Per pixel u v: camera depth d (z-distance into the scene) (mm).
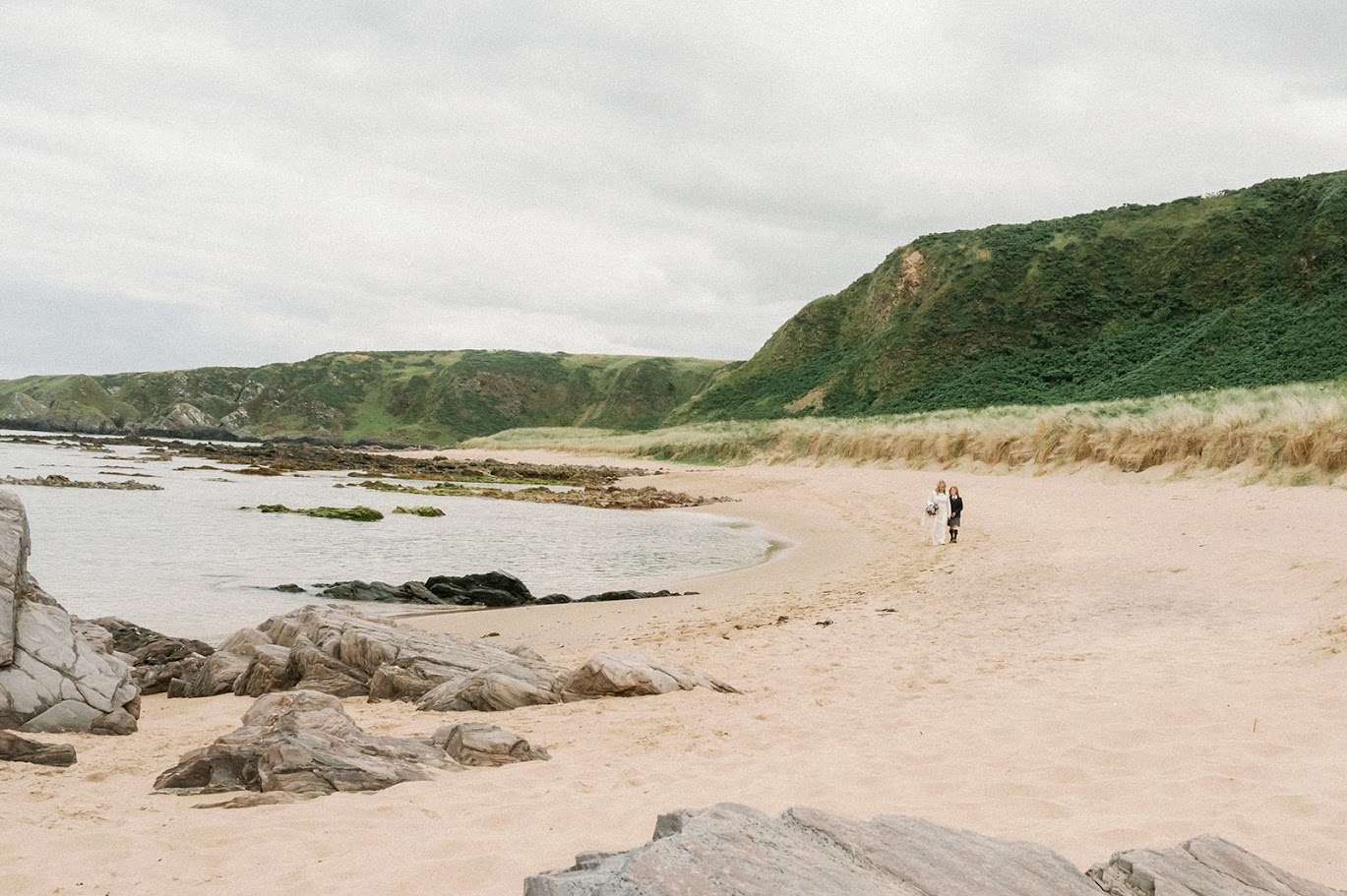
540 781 6016
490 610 16031
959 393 77562
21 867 4484
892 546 22406
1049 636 10789
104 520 27844
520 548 24953
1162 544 16625
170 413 146500
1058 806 5004
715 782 5797
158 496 37438
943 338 86812
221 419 161875
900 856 2932
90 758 7086
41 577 18359
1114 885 3059
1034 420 38188
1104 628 10930
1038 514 24266
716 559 22844
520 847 4590
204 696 10359
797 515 32594
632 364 191000
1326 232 70688
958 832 3234
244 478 51062
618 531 29094
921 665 9727
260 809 5445
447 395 173250
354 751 6301
